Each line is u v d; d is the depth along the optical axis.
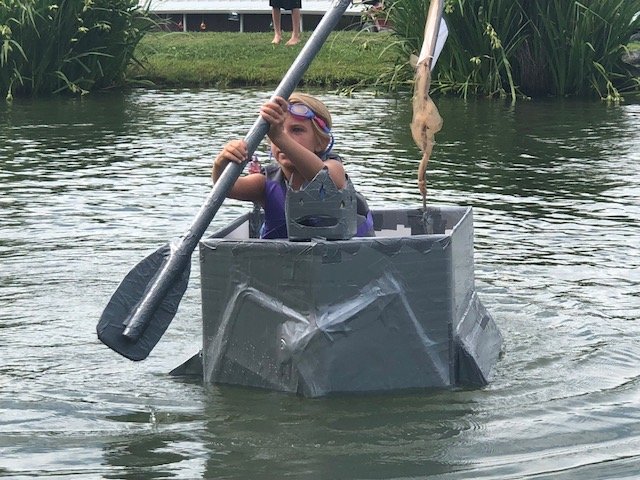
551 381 9.76
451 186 18.14
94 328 11.23
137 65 34.88
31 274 13.00
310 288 9.34
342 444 8.45
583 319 11.43
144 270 9.73
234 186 10.05
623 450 8.30
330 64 34.62
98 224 15.46
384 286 9.42
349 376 9.46
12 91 31.91
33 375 9.98
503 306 11.84
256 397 9.45
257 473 7.95
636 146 22.47
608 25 31.67
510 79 30.56
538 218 15.87
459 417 8.95
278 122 9.55
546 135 24.05
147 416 9.04
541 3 31.67
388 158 20.72
